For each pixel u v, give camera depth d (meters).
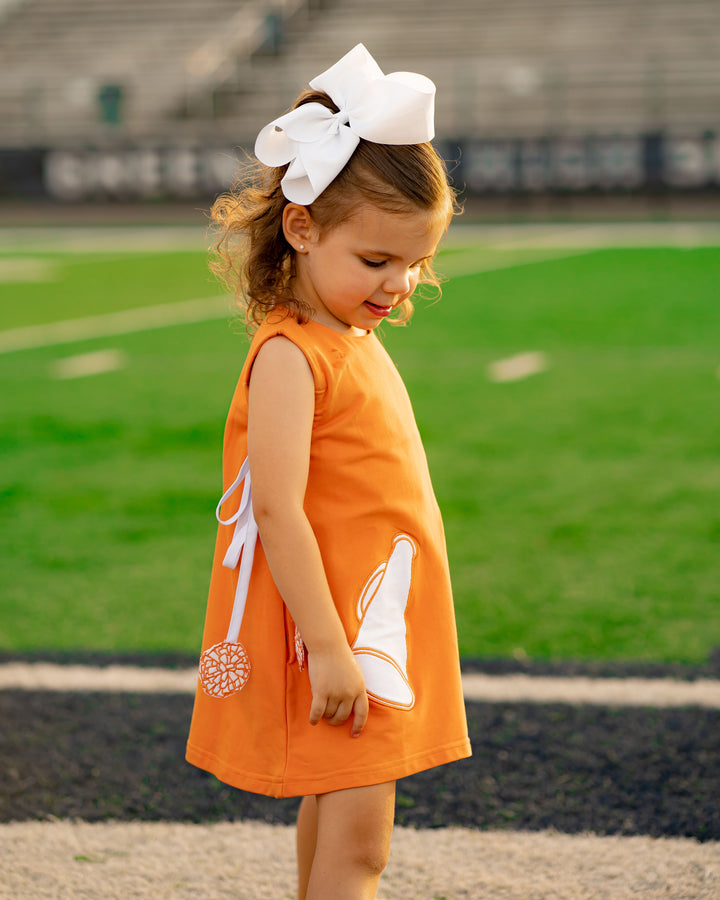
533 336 8.01
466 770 2.35
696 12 22.12
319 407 1.55
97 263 13.29
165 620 3.26
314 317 1.60
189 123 22.09
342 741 1.56
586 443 5.23
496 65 21.69
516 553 3.79
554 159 18.39
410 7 23.91
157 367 7.18
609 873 1.96
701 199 18.05
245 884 1.95
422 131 1.52
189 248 14.82
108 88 22.27
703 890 1.90
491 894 1.90
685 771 2.33
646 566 3.65
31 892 1.91
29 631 3.16
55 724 2.58
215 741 1.65
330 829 1.56
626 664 2.88
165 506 4.42
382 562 1.59
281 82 22.62
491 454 5.05
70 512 4.35
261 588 1.59
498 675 2.81
